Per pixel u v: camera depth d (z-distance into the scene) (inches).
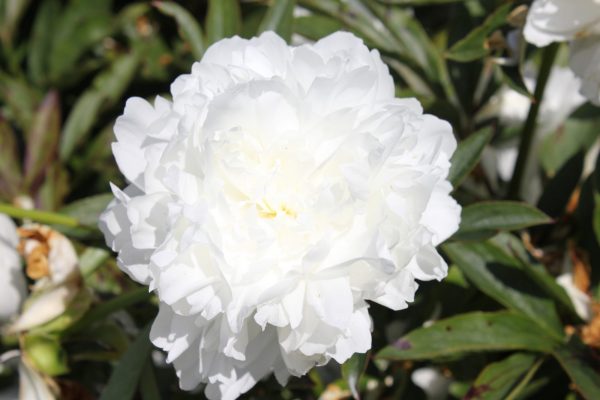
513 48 27.9
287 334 23.4
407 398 29.0
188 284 22.9
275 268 23.2
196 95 23.0
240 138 23.3
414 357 26.1
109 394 26.2
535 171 31.0
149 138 23.4
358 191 22.6
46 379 27.5
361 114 23.6
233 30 28.1
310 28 30.0
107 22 36.7
